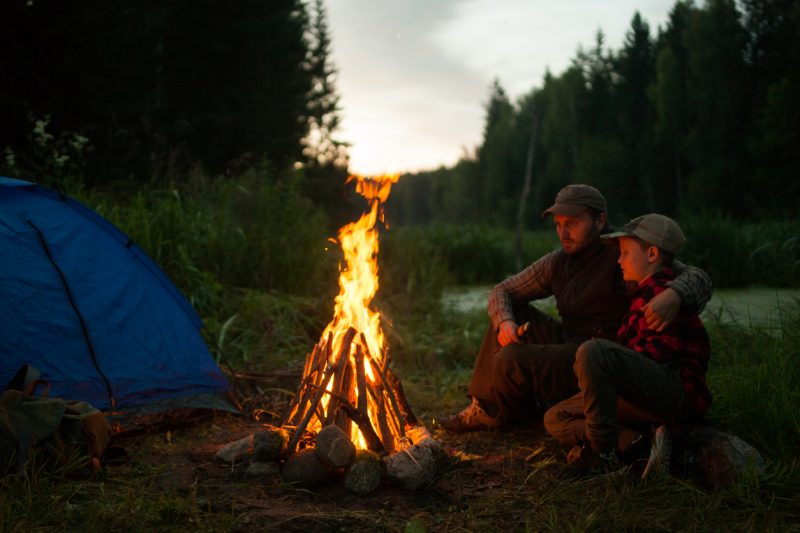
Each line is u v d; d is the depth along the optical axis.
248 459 3.12
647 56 43.47
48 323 3.70
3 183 3.85
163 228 6.36
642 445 3.06
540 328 3.75
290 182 8.20
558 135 45.50
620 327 3.33
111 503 2.71
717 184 29.47
